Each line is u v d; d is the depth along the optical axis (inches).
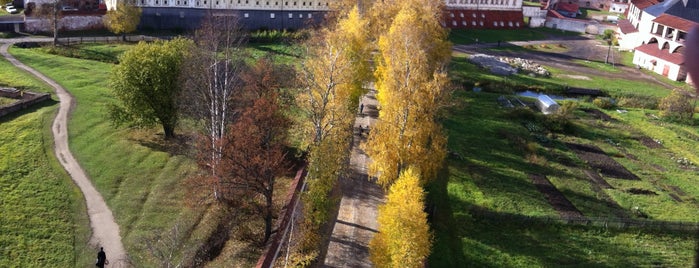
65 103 3489.2
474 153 3282.5
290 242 1978.3
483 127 3713.1
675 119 4210.1
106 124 3304.6
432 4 3796.8
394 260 1856.5
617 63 5954.7
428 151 2363.4
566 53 6225.4
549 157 3378.4
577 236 2524.6
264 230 2370.8
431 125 2354.8
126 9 5002.5
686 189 3097.9
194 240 2309.3
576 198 2878.9
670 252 2459.4
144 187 2696.9
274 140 2460.6
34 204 2458.2
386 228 1914.4
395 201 1945.1
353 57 3117.6
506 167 3152.1
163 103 3105.3
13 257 2143.2
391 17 3789.4
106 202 2566.4
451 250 2352.4
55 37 4785.9
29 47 4712.1
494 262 2301.9
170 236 2229.3
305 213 2142.0
